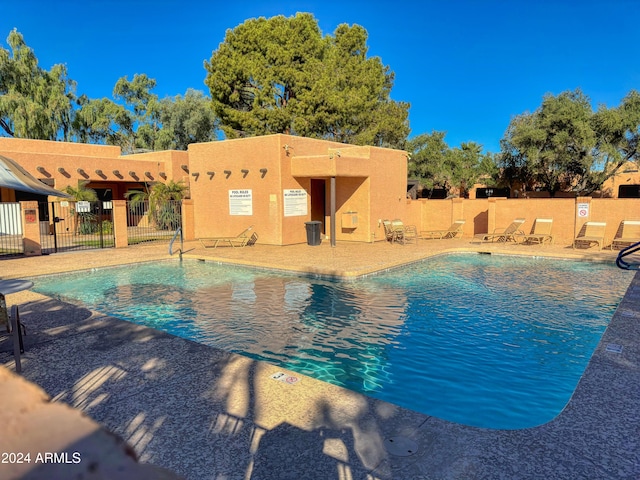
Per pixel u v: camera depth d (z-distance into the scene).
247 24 27.22
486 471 2.95
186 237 18.89
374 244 17.12
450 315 8.19
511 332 7.22
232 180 17.59
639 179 30.16
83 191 21.30
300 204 17.20
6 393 0.53
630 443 3.24
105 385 4.43
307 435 3.44
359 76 28.39
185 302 9.28
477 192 35.69
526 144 27.53
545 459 3.06
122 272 12.55
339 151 17.03
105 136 39.56
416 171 33.62
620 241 14.80
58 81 33.28
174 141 38.94
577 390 4.09
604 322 7.71
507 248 15.64
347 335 7.17
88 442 0.48
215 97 27.73
